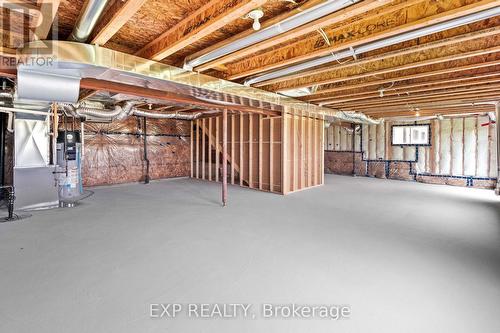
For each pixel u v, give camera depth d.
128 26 2.53
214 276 2.28
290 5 2.11
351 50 2.70
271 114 6.19
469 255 2.71
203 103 4.61
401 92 4.57
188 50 3.16
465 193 6.29
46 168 4.70
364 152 9.52
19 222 3.80
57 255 2.68
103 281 2.19
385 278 2.25
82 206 4.82
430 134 8.09
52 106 4.60
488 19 2.28
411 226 3.69
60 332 1.60
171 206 4.86
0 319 1.71
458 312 1.80
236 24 2.49
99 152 7.11
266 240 3.13
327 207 4.83
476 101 5.54
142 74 2.75
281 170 6.17
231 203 5.14
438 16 2.03
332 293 2.03
